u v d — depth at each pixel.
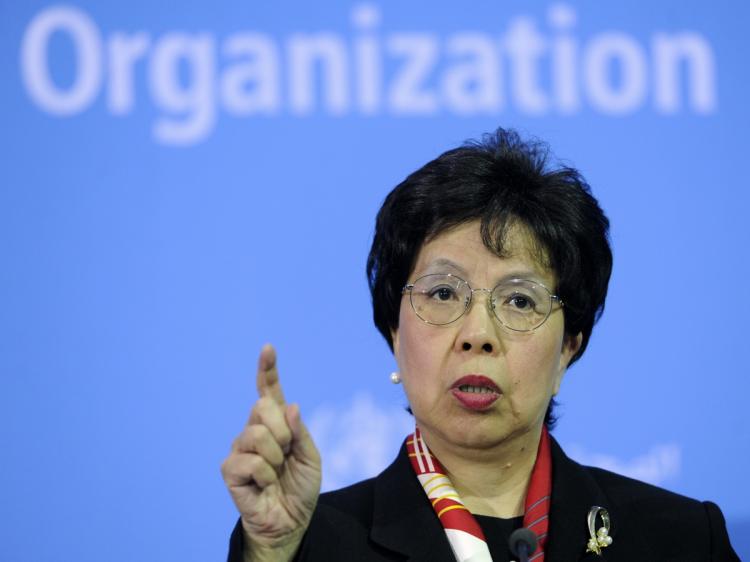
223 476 4.80
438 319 5.65
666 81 10.01
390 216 5.94
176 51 9.84
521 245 5.68
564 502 5.70
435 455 5.82
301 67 9.87
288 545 4.96
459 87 9.90
